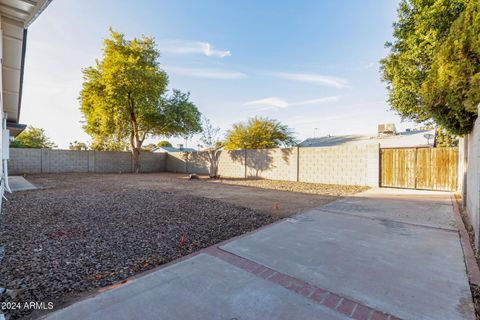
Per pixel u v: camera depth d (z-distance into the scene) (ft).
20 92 27.17
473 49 12.70
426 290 7.49
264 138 64.44
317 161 40.86
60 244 11.55
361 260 9.73
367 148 35.91
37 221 15.31
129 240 12.28
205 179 47.29
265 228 14.24
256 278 8.20
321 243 11.71
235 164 53.72
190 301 6.79
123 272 8.89
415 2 31.22
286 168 44.88
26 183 34.68
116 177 48.37
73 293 7.43
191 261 9.55
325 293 7.30
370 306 6.65
